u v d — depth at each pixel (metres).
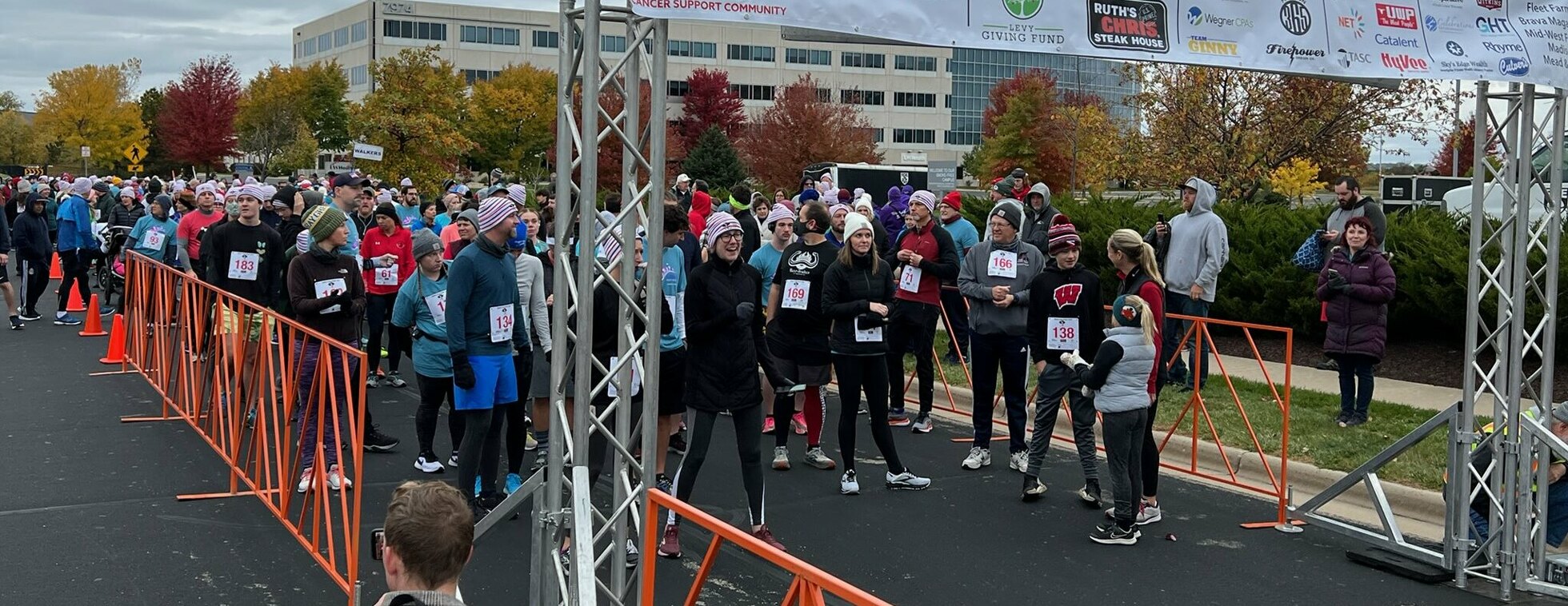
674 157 58.66
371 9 93.88
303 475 7.38
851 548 6.57
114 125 74.19
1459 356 11.82
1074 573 6.18
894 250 11.16
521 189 10.01
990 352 8.37
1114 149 22.53
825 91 75.56
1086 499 7.41
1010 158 50.75
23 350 13.31
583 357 4.25
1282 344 13.45
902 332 9.57
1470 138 21.55
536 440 8.08
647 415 4.42
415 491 3.01
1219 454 8.60
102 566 5.93
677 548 6.32
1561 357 11.12
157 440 8.77
